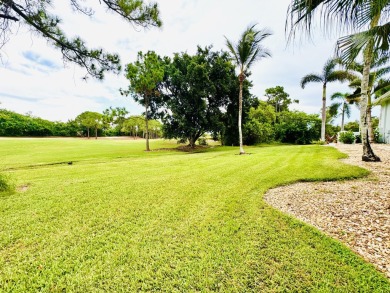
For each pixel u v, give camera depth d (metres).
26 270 2.20
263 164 8.34
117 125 64.12
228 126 23.39
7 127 39.53
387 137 15.30
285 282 1.96
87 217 3.54
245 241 2.69
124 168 8.46
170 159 11.56
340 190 4.54
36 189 5.25
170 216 3.54
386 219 3.03
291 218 3.30
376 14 3.04
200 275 2.08
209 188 5.18
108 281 2.02
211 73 19.31
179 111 18.75
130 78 17.22
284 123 29.36
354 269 2.07
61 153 15.81
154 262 2.30
